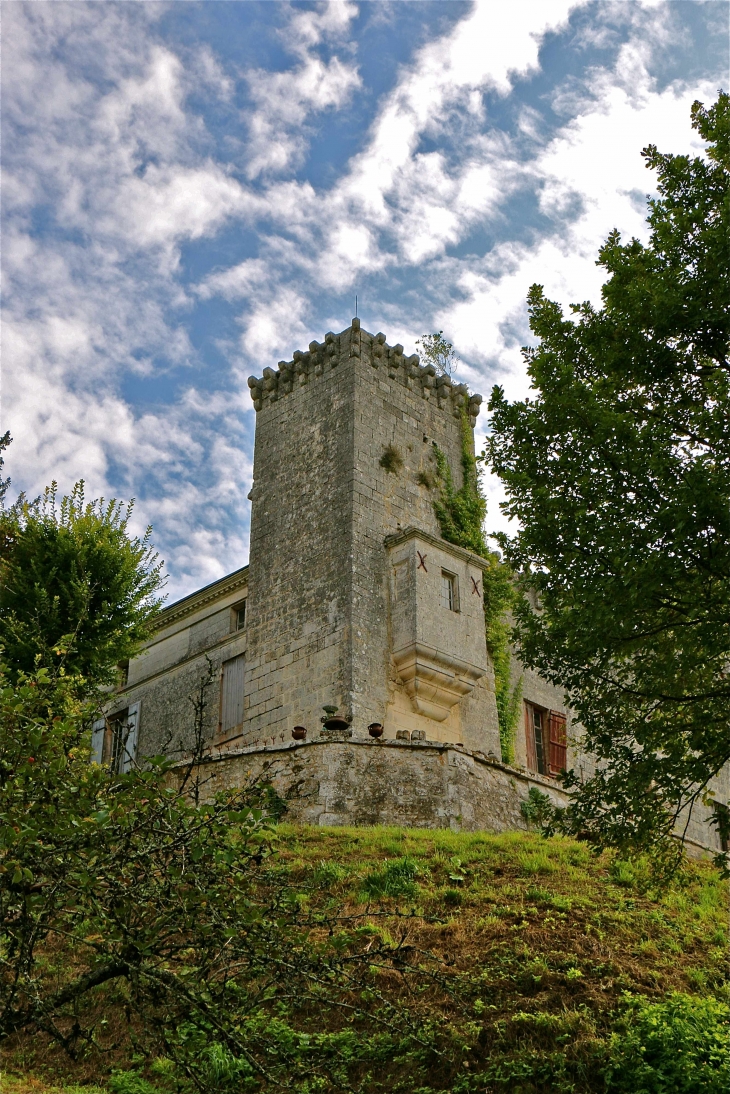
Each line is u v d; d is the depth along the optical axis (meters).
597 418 12.97
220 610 28.52
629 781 12.21
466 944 14.06
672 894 16.58
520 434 13.66
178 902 8.82
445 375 28.88
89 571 22.89
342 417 25.77
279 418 27.52
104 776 9.40
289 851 17.48
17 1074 11.78
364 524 24.47
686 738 12.29
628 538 12.23
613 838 12.60
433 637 23.41
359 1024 12.52
